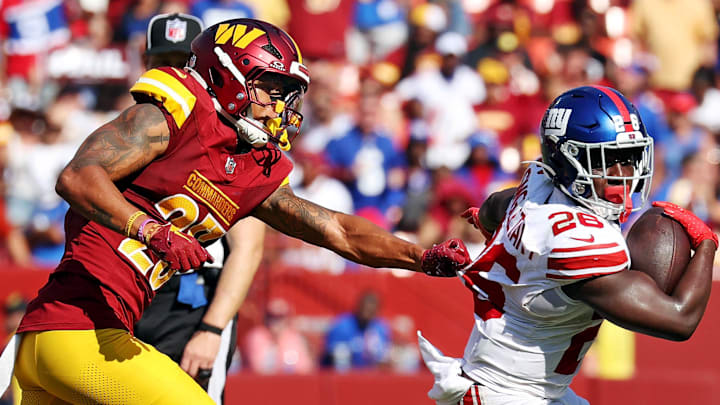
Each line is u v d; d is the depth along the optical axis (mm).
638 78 37875
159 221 11289
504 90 35875
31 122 31719
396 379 24562
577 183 11070
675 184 34719
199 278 15164
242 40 11266
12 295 24078
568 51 37281
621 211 11117
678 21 38938
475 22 38125
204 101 11141
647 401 25484
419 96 35156
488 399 11766
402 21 37375
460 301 26078
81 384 10891
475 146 33844
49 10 34969
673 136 36281
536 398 11688
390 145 33219
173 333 15141
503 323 11602
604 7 39000
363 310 25781
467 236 31469
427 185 32625
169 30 14523
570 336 11516
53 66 34469
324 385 24391
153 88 10930
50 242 29438
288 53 11391
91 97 33812
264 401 24156
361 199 32406
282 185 12781
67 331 10961
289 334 25531
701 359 26125
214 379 15148
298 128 11922
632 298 10578
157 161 11078
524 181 11969
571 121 11047
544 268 11008
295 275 25797
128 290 11375
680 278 10945
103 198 10211
